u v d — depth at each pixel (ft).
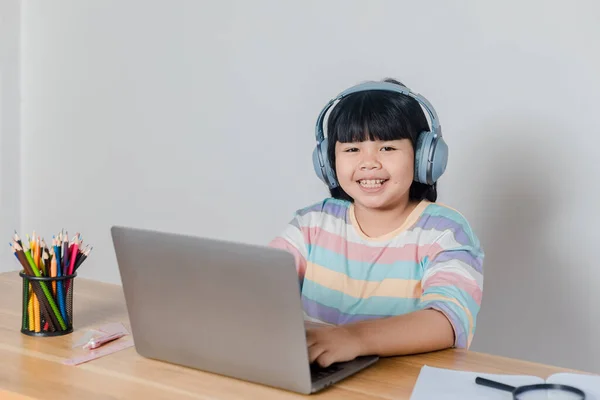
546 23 7.73
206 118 9.87
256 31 9.39
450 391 3.57
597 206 7.66
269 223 9.55
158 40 10.14
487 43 8.04
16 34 11.30
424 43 8.38
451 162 8.36
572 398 3.38
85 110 10.91
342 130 5.22
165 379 3.70
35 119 11.40
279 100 9.32
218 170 9.85
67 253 4.41
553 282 7.95
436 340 4.19
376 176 5.16
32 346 4.18
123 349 4.17
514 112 7.97
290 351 3.49
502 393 3.55
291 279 3.36
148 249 3.76
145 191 10.48
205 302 3.67
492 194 8.17
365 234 5.53
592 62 7.55
